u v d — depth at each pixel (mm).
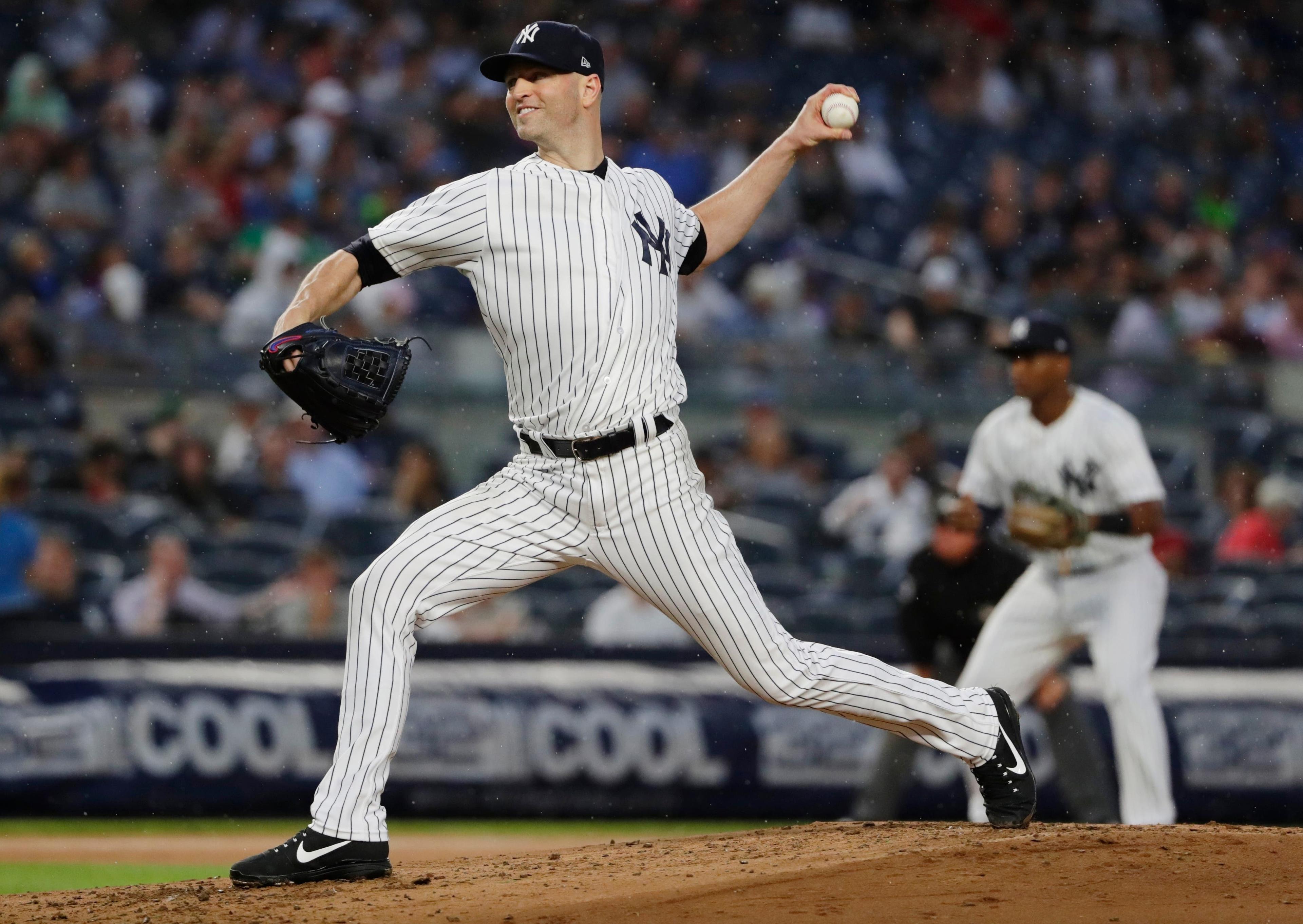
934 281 50750
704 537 12945
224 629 31734
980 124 59031
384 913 11781
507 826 28125
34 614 31250
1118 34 62875
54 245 43094
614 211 12773
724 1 58406
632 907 11758
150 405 36625
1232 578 36781
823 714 29531
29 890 19609
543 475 12906
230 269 43969
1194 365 42094
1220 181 59969
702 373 39406
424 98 52250
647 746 28859
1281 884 12352
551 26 12797
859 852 13711
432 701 28359
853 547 36469
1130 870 12695
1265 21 66000
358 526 34562
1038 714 28344
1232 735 29078
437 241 12594
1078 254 54656
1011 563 23969
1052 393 22422
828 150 54500
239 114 49219
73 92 48250
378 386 12805
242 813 27562
